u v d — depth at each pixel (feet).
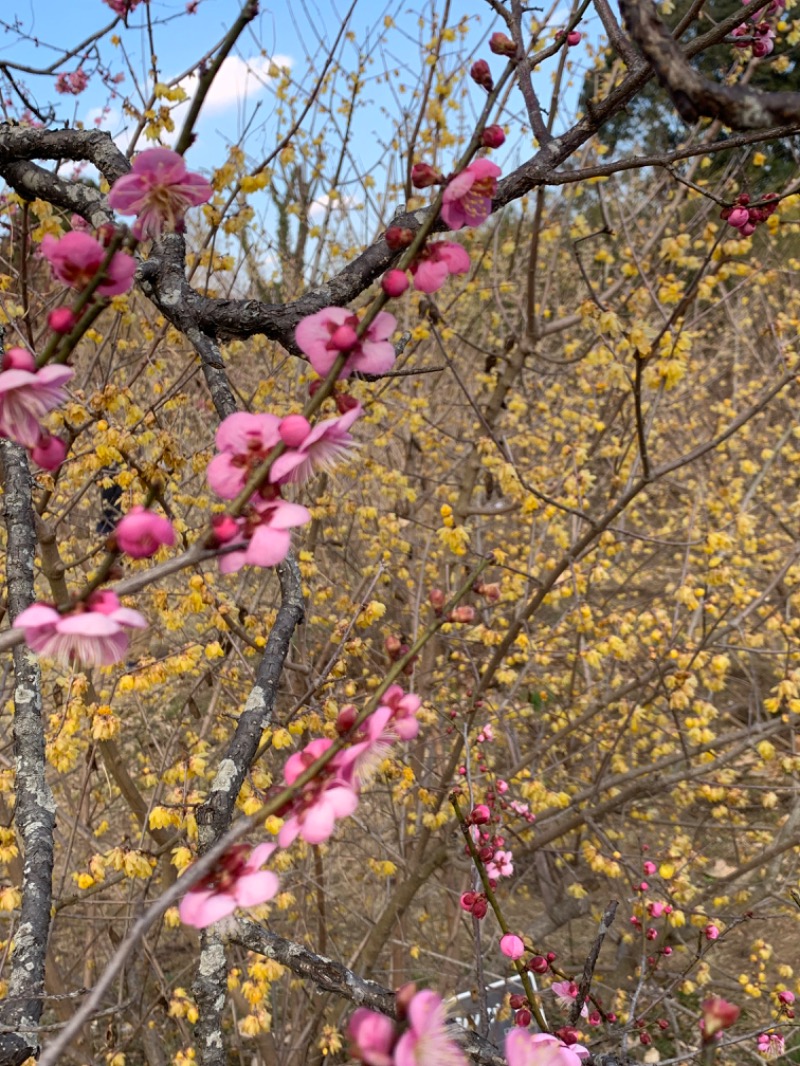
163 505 9.77
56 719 8.82
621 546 15.28
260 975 8.61
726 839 16.84
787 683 12.14
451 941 13.42
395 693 3.01
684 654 13.03
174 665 9.41
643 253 15.08
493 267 18.49
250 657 14.32
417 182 3.44
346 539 16.88
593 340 15.26
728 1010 2.69
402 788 10.52
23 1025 4.06
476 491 19.69
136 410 9.97
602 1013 7.16
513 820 12.22
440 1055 2.35
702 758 16.66
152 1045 11.74
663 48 2.89
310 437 2.87
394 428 17.70
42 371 2.63
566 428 22.12
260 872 2.58
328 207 16.96
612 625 15.49
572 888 13.50
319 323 3.22
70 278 3.01
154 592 10.26
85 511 16.19
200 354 6.39
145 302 15.03
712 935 8.80
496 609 16.94
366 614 10.12
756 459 24.98
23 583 6.03
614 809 14.12
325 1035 11.35
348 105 17.81
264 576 14.56
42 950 4.49
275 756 12.82
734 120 2.89
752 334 27.43
